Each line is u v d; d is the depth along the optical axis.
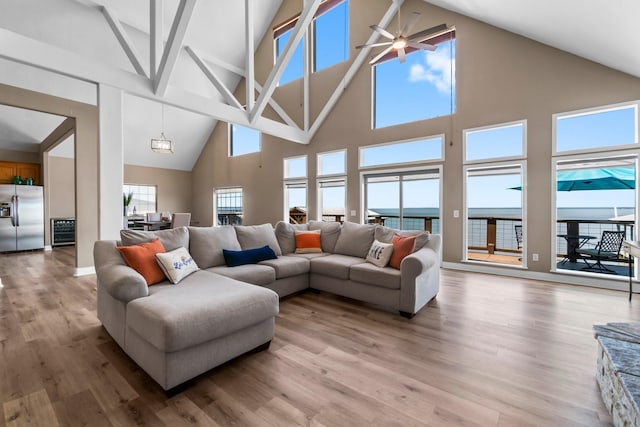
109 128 3.80
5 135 6.70
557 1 2.99
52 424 1.43
